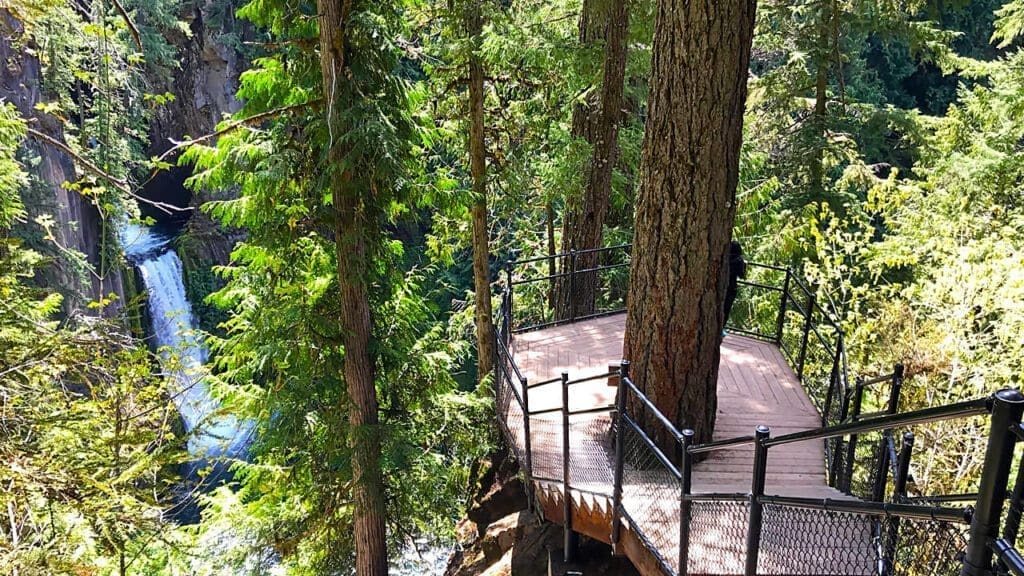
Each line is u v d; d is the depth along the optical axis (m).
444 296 23.66
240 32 25.56
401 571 12.23
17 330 4.57
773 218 12.89
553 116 12.62
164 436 5.48
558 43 9.05
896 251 10.80
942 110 23.84
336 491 9.68
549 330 9.06
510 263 8.95
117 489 4.44
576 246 10.72
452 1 9.73
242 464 9.88
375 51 7.73
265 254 9.34
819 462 5.78
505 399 7.14
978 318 8.09
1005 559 1.73
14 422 4.47
